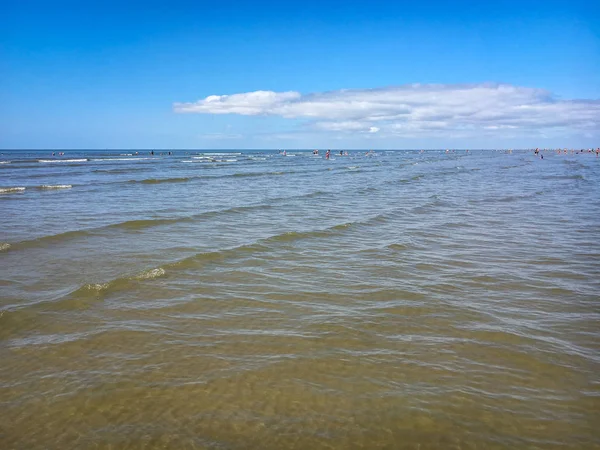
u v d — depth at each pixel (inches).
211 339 283.3
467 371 243.3
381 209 862.5
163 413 204.5
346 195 1123.3
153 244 537.6
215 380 233.1
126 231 615.8
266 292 374.0
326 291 378.0
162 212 789.9
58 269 424.5
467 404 211.6
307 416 202.5
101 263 448.1
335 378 235.9
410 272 434.6
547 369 245.4
